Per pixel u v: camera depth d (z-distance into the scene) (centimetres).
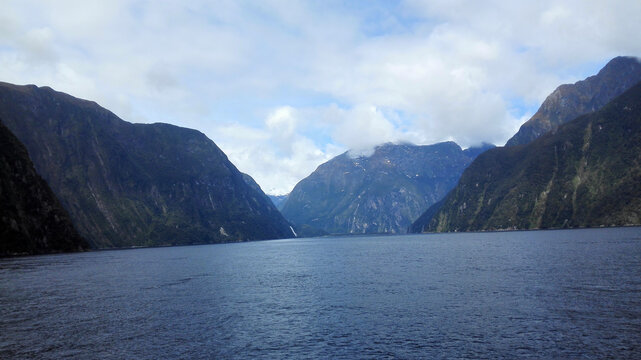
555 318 4475
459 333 4131
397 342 3941
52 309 5784
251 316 5172
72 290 7606
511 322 4422
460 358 3456
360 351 3734
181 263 14400
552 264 9138
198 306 5872
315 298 6319
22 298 6762
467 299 5712
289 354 3712
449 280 7581
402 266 10731
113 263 14862
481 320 4566
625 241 15275
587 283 6412
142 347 3969
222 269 11612
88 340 4209
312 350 3803
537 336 3912
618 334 3853
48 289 7781
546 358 3372
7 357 3725
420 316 4878
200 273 10525
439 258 12750
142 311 5569
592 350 3491
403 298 6028
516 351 3556
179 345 4019
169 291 7350
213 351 3831
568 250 12681
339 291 6906
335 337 4178
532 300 5412
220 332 4447
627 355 3350
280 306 5766
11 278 9725
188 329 4588
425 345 3822
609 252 11175
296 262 13762
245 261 14875
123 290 7538
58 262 15575
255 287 7662
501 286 6588
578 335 3881
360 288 7138
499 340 3859
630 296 5369
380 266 11031
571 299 5341
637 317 4372
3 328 4722
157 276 9912
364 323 4675
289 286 7688
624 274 7156
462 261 11238
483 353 3547
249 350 3844
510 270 8538
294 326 4641
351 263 12500
